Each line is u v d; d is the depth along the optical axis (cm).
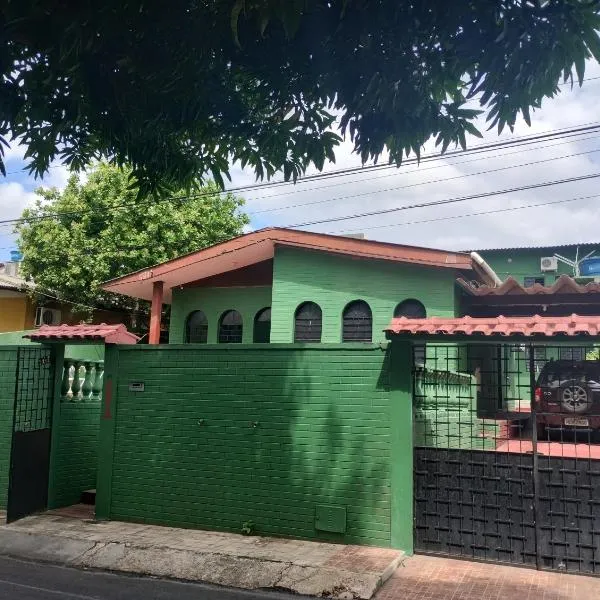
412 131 476
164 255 2084
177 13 422
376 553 658
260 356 764
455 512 663
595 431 672
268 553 661
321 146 524
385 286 1267
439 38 407
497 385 726
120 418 834
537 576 605
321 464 717
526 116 423
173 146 537
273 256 1454
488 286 1338
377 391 702
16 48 424
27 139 496
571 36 385
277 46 450
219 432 775
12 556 705
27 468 845
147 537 732
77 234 2106
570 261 2417
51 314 2381
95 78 453
